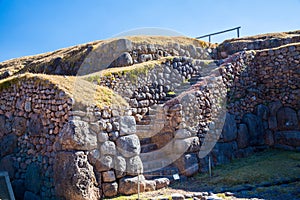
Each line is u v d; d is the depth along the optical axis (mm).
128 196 4680
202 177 5688
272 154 7012
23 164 5281
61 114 4875
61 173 4453
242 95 7785
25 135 5395
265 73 8289
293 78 7816
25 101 5539
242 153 7020
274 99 8047
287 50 8023
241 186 4879
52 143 4902
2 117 5797
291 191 4438
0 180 4816
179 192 4855
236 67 7840
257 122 7590
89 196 4352
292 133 7418
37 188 4891
